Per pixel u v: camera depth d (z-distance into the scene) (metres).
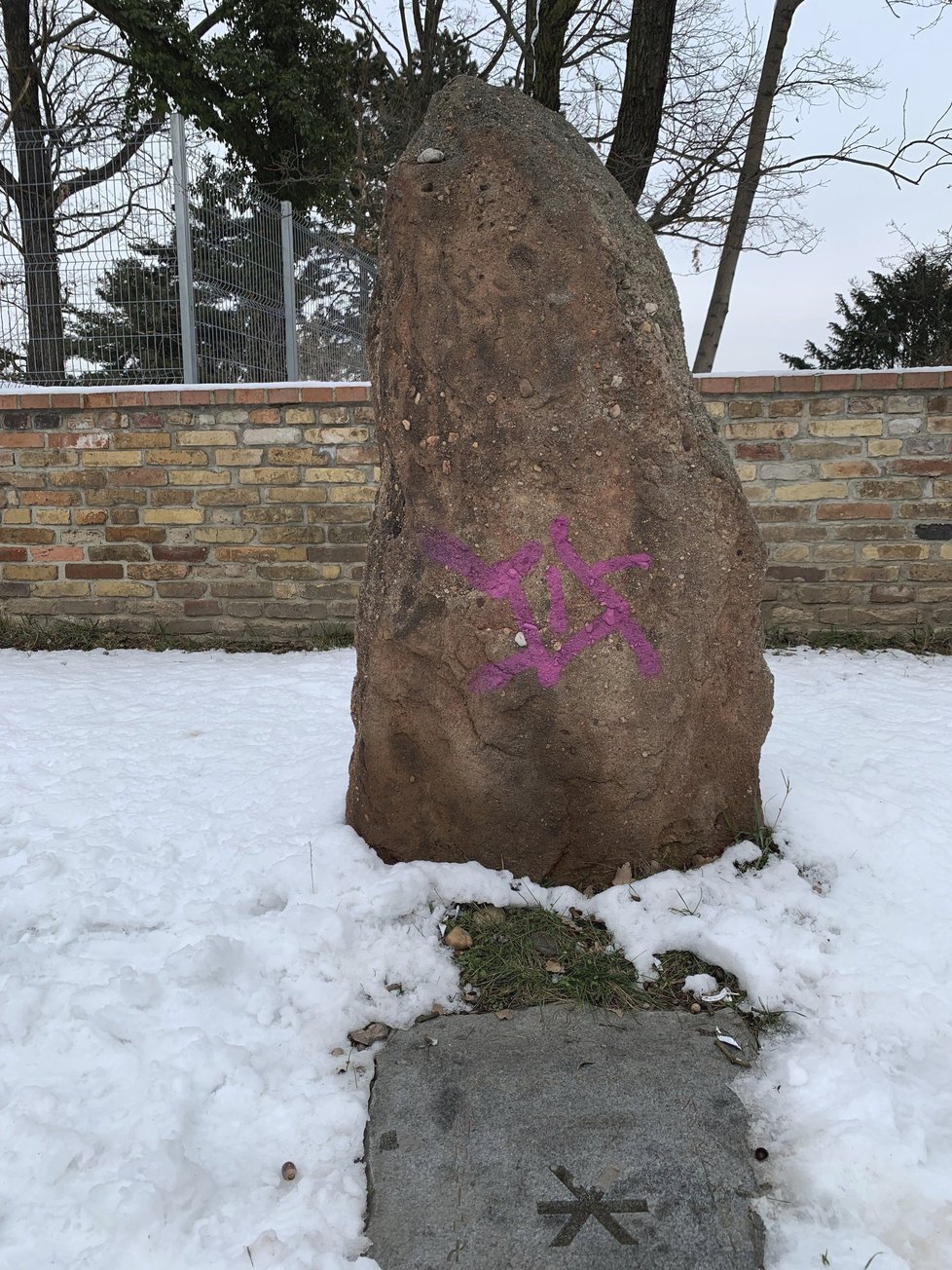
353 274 8.89
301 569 5.48
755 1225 1.58
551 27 8.61
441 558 2.41
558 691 2.39
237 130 14.24
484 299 2.32
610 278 2.29
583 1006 2.15
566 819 2.52
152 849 2.78
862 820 2.84
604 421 2.33
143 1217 1.53
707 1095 1.86
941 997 2.12
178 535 5.52
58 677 4.70
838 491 5.23
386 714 2.51
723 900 2.46
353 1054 2.00
